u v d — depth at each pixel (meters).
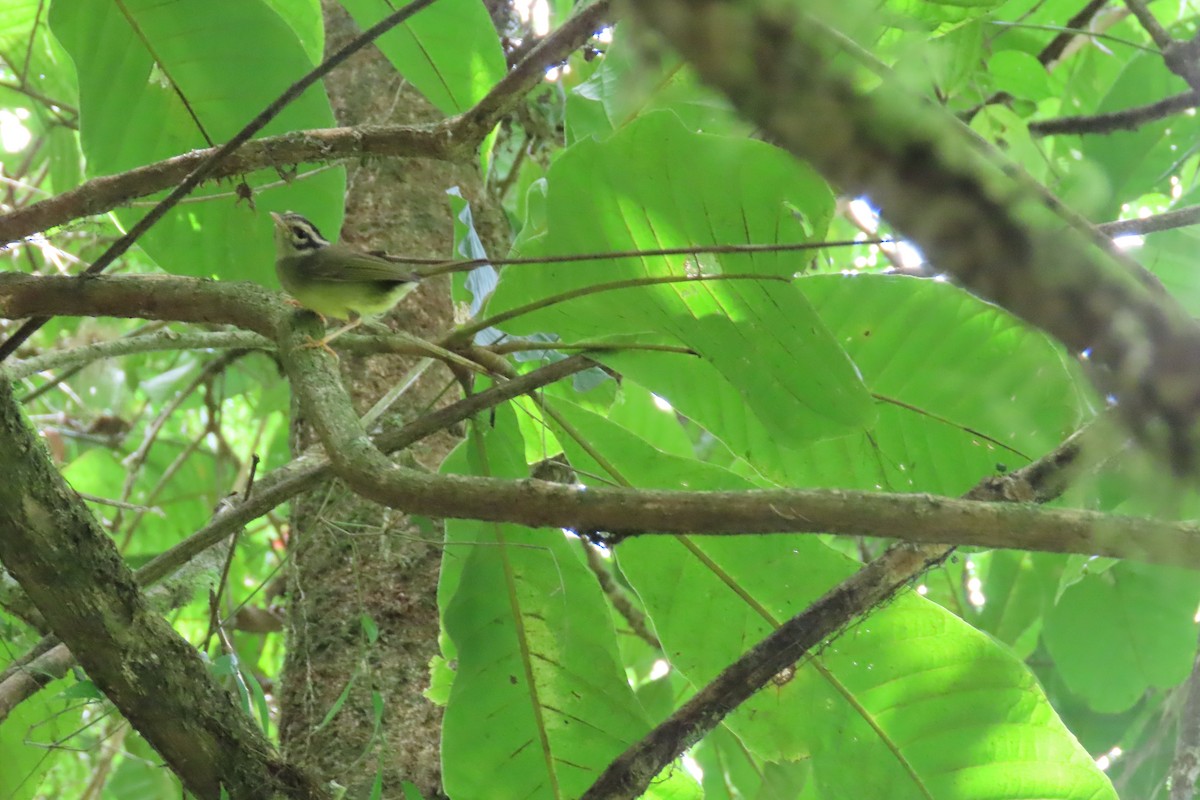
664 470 6.89
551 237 5.96
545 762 6.38
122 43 7.11
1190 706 7.16
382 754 5.61
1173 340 1.25
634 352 6.73
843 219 12.16
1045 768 6.36
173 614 9.48
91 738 10.49
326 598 7.75
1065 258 1.22
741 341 5.99
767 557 6.66
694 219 5.64
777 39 1.15
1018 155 10.32
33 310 5.91
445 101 7.59
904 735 6.50
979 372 7.00
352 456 4.39
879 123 1.17
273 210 7.80
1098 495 6.32
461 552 6.80
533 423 7.54
